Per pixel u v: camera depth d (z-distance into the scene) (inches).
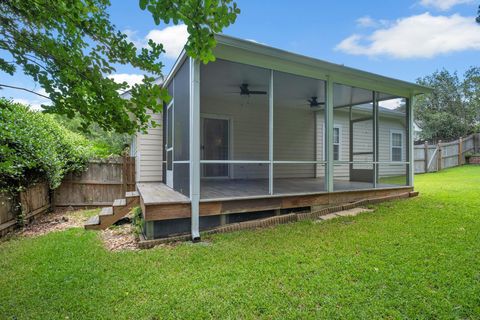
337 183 286.4
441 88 799.7
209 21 62.7
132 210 201.2
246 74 207.9
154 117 280.1
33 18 68.1
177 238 151.4
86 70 72.6
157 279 103.5
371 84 240.1
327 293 91.3
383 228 162.4
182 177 183.3
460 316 79.0
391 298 87.7
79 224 204.4
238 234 158.9
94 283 101.3
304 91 263.6
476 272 104.0
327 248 131.9
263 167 346.3
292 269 109.3
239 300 87.7
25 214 199.3
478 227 159.8
